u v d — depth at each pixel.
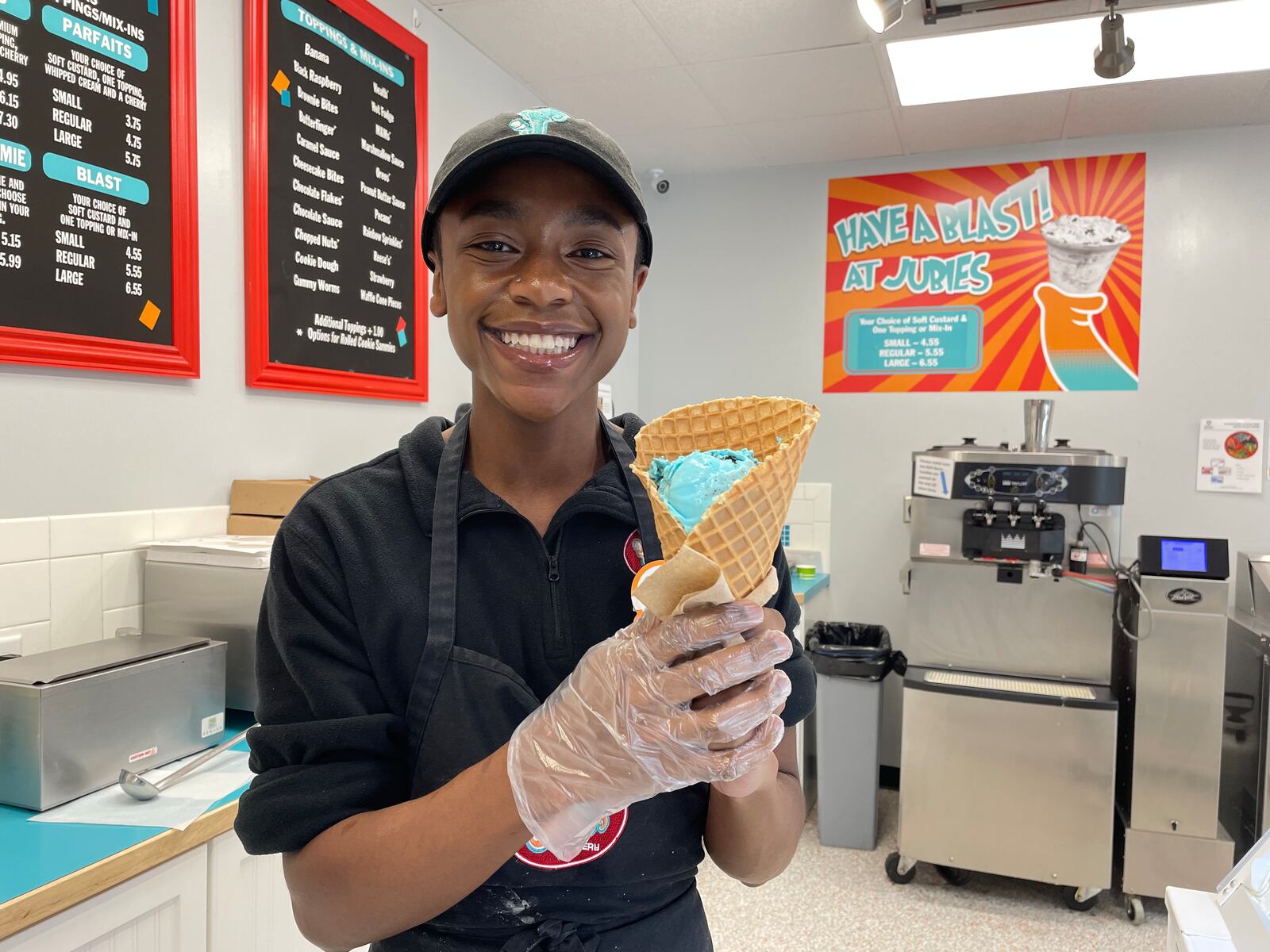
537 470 0.82
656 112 3.25
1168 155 3.34
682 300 4.06
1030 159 3.51
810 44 2.69
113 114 1.70
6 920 1.02
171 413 1.86
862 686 3.10
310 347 2.20
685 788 0.81
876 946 2.50
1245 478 3.27
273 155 2.07
